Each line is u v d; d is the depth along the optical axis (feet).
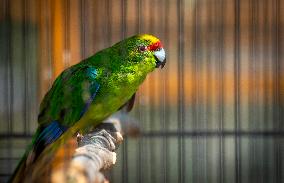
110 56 12.71
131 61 12.64
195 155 17.29
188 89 16.62
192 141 17.17
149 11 16.07
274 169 16.92
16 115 16.20
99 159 9.33
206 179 17.39
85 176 7.96
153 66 12.84
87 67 12.64
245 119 16.89
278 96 16.40
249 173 17.28
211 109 16.67
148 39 12.75
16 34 15.92
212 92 16.58
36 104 16.06
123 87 12.64
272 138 16.81
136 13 16.02
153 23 16.07
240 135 16.57
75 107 12.36
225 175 17.38
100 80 12.52
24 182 10.61
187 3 16.15
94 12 15.43
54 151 11.96
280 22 16.02
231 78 16.52
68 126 12.30
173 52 16.30
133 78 12.69
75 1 15.30
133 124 16.12
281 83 16.37
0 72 16.24
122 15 15.67
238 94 16.39
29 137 15.90
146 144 17.12
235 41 16.15
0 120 16.12
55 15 15.23
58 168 8.44
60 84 12.52
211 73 16.40
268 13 16.12
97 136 11.46
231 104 16.74
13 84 16.25
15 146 15.83
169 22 16.17
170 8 16.15
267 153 16.96
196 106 16.67
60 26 15.23
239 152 16.40
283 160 16.81
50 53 15.51
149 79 16.65
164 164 17.38
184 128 16.76
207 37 16.28
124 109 13.24
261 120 16.84
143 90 16.65
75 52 15.39
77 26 15.37
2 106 16.28
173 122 16.84
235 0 16.05
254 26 16.28
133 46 12.65
